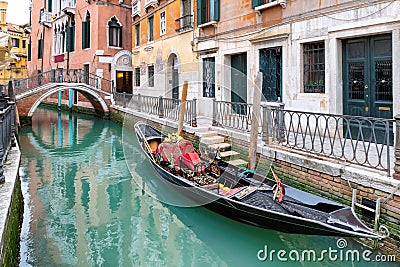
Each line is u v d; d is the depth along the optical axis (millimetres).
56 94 25672
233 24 10602
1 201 4008
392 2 6246
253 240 4992
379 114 6812
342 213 4309
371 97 6934
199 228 5500
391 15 6285
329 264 4289
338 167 4863
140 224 5652
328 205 4574
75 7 22484
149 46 16703
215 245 4938
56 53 25672
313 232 4156
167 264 4469
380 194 4297
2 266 3225
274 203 4816
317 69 8039
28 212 6148
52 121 18578
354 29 6945
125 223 5691
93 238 5176
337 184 4918
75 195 7039
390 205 4160
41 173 8688
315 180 5293
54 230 5430
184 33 13422
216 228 5441
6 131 6273
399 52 6207
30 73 31062
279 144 6496
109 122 18047
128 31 21234
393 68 6324
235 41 10531
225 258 4609
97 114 20234
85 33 21391
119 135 14195
